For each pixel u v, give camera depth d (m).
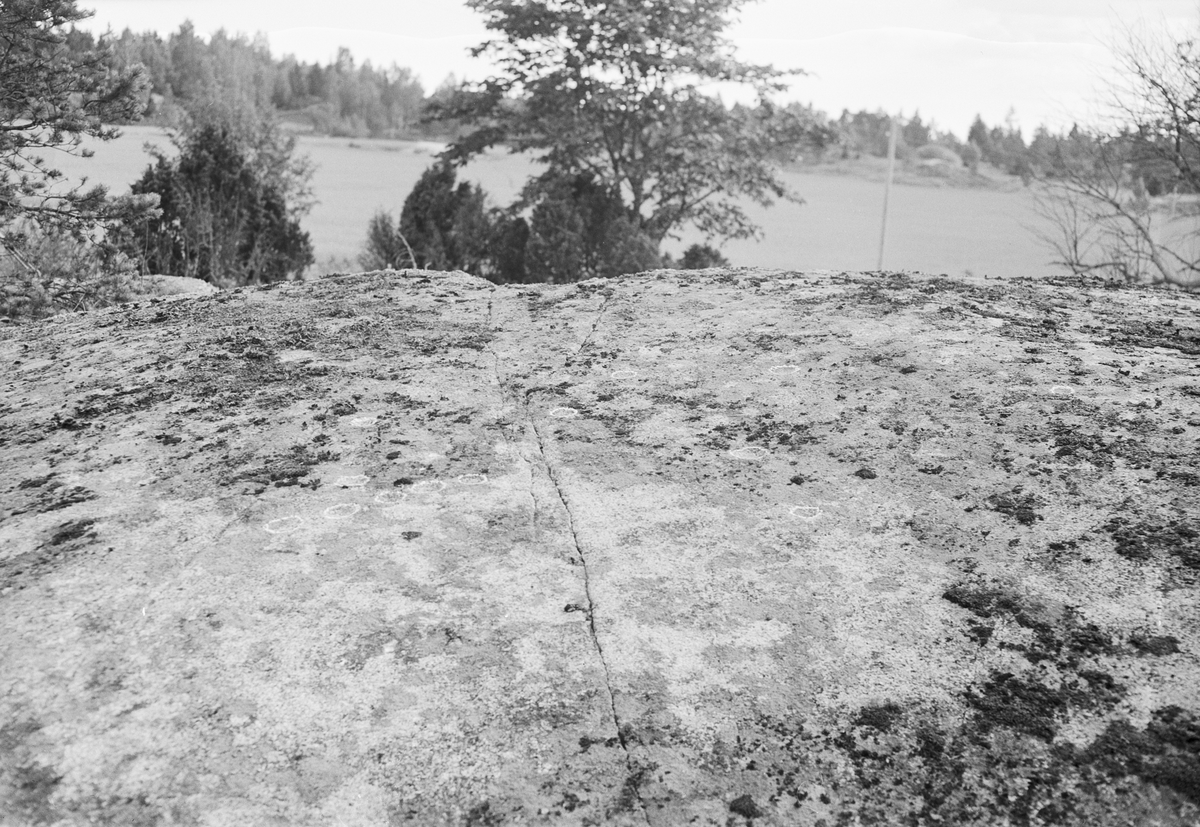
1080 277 4.60
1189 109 12.56
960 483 2.45
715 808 1.57
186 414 2.99
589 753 1.67
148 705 1.74
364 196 62.88
